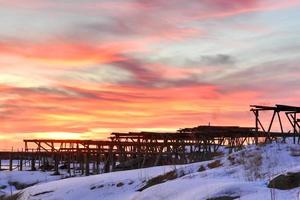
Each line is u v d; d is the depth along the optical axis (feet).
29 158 263.70
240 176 73.46
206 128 154.61
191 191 62.80
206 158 169.99
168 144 178.60
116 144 189.57
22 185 171.12
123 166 184.96
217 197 56.13
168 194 66.33
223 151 175.94
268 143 97.19
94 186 95.96
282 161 81.76
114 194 90.89
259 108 120.57
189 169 91.20
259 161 82.64
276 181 56.54
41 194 99.76
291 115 133.49
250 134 158.30
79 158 215.51
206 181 67.87
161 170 98.32
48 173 197.88
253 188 57.06
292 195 51.13
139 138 185.57
